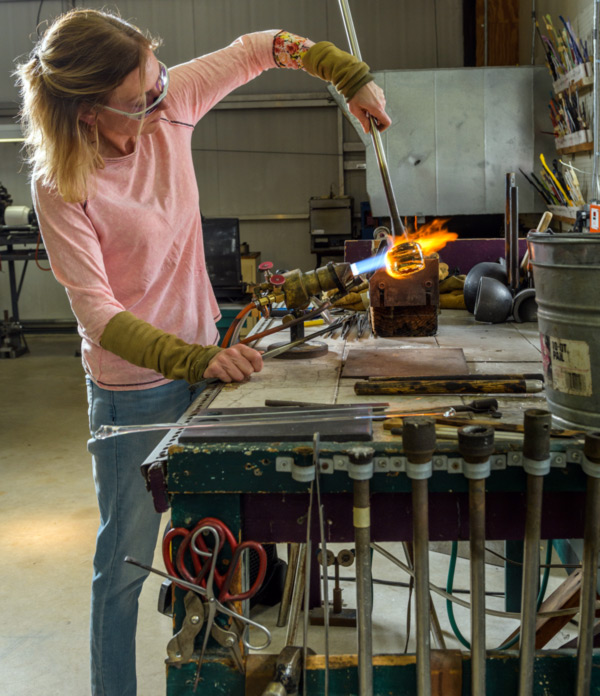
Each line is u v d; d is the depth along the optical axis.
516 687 1.05
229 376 1.13
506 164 3.87
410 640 2.11
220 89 1.58
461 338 1.81
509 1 5.42
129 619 1.54
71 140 1.16
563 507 1.02
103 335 1.20
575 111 3.16
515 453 0.97
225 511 1.03
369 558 0.98
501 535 1.04
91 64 1.12
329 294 1.63
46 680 2.02
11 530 2.92
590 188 3.14
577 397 1.00
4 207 5.84
